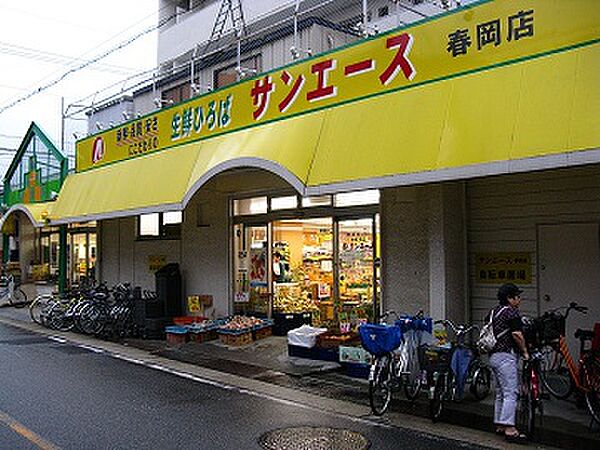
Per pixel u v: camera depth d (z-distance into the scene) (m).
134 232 17.11
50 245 23.88
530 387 6.38
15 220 24.58
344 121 8.52
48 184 20.91
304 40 12.85
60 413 7.20
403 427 6.72
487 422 6.88
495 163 6.37
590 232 8.12
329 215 11.59
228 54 14.98
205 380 9.20
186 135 12.49
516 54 6.98
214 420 6.97
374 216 10.74
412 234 9.88
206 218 14.40
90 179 15.64
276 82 10.29
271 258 12.96
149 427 6.66
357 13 17.77
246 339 12.09
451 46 7.66
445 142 6.98
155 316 13.70
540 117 6.20
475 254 9.38
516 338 6.29
